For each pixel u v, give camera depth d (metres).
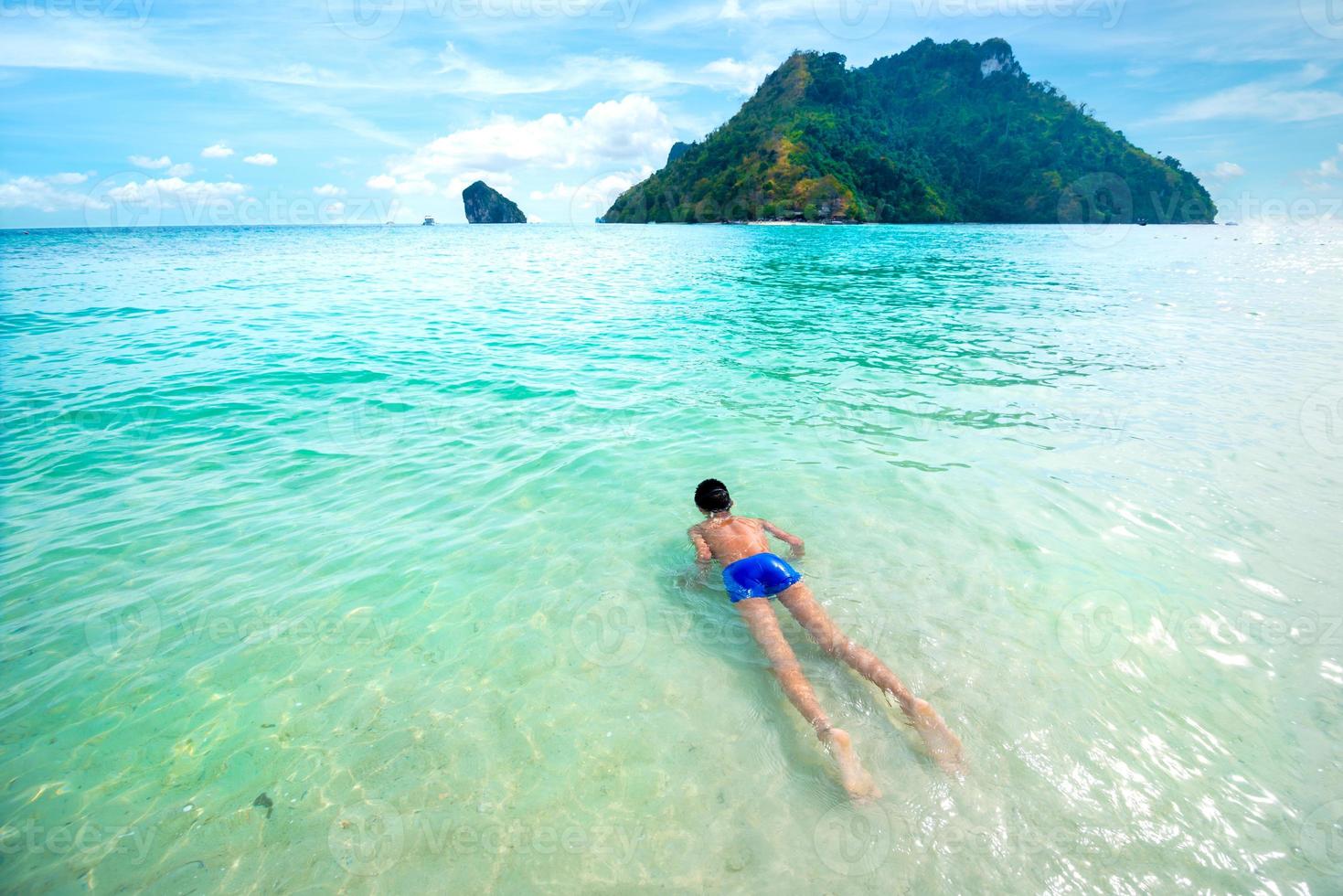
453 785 3.46
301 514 6.46
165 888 2.95
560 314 17.98
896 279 27.39
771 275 28.91
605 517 6.32
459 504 6.64
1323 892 2.78
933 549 5.61
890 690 3.87
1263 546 5.60
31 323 15.75
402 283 25.19
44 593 5.12
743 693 4.06
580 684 4.16
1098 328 15.70
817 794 3.35
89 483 7.12
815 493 6.72
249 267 32.03
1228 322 16.50
